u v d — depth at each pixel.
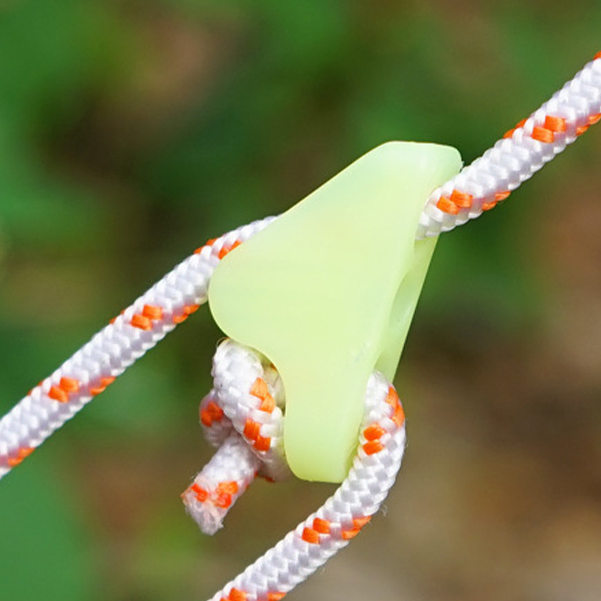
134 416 0.47
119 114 0.63
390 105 0.55
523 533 0.63
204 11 0.57
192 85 0.64
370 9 0.55
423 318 0.68
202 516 0.32
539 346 0.72
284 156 0.59
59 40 0.55
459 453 0.67
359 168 0.31
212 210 0.60
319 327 0.31
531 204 0.62
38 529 0.43
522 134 0.31
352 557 0.60
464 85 0.56
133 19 0.62
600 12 0.58
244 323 0.31
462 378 0.71
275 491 0.62
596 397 0.70
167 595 0.55
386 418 0.31
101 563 0.55
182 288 0.32
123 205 0.60
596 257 0.74
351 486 0.31
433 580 0.60
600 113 0.31
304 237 0.31
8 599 0.42
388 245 0.31
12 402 0.44
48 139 0.60
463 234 0.59
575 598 0.60
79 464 0.59
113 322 0.32
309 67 0.56
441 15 0.57
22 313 0.47
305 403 0.31
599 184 0.73
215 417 0.32
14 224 0.49
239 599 0.32
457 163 0.31
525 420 0.69
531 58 0.56
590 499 0.66
